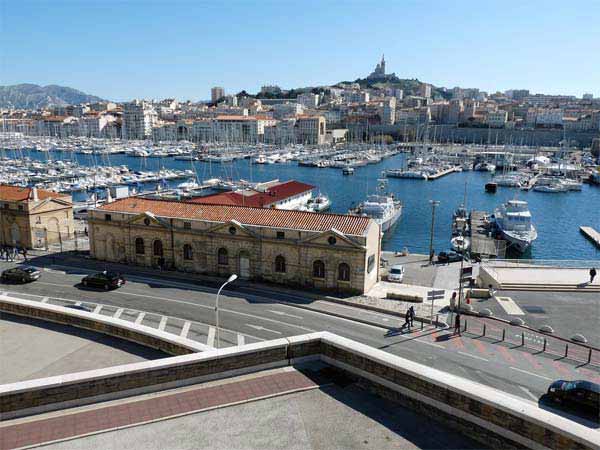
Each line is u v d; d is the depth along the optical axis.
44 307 32.72
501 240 106.62
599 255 107.94
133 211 70.56
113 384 19.67
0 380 24.91
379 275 66.75
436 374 18.53
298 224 62.34
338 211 151.25
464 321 50.91
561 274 65.88
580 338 45.44
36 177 189.12
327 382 20.80
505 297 58.25
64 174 199.38
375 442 16.83
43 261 72.44
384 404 19.27
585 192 190.38
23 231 80.94
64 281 62.91
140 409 18.83
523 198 177.75
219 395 19.73
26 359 27.23
